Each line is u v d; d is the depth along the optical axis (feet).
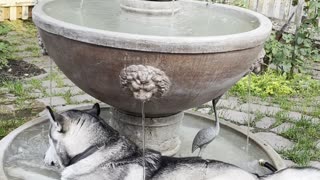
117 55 4.18
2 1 12.97
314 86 9.83
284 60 9.99
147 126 5.57
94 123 4.87
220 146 6.21
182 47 4.10
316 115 8.26
